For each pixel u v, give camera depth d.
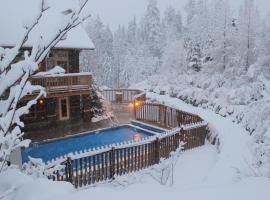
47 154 15.18
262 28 30.88
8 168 4.36
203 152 13.52
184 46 39.06
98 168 10.55
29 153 15.26
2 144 3.06
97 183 10.46
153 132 18.58
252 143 12.12
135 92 28.19
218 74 26.70
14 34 17.39
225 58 28.25
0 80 2.95
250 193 3.33
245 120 15.74
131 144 11.25
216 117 18.78
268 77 23.67
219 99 21.64
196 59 35.66
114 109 25.88
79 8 2.91
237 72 26.16
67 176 9.73
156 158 12.11
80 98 22.06
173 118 18.45
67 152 15.51
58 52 20.59
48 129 19.08
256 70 23.02
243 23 27.69
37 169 7.00
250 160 10.27
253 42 27.39
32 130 18.81
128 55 65.31
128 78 57.22
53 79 18.17
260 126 12.18
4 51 2.99
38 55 2.97
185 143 13.34
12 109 2.98
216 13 31.61
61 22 2.92
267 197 3.22
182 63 37.00
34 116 19.66
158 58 61.16
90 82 20.45
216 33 28.98
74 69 21.62
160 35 63.19
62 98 21.27
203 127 14.77
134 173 10.95
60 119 21.22
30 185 3.50
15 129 3.18
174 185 9.64
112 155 10.79
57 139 16.92
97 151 10.41
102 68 49.22
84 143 17.00
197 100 24.33
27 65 2.88
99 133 18.95
